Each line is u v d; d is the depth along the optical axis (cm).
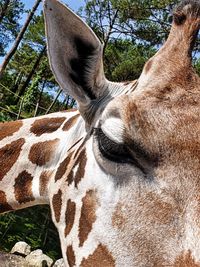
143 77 68
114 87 75
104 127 64
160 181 60
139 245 61
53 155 87
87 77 73
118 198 63
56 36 71
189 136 60
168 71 66
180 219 58
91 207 67
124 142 62
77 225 69
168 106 62
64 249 72
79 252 67
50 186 82
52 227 316
